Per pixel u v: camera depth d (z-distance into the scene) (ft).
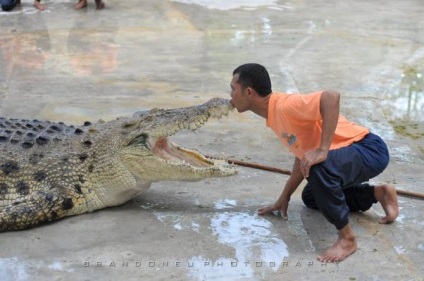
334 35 42.19
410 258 15.89
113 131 18.72
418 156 23.36
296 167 17.30
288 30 43.34
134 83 31.60
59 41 39.55
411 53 38.17
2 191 18.26
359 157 16.06
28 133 19.29
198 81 32.01
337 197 15.58
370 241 16.66
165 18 46.44
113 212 18.51
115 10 49.01
